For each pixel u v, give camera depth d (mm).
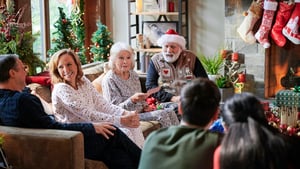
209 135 1879
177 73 4289
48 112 3523
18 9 4949
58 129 2857
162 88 4223
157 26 6301
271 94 6160
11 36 4016
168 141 1908
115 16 6652
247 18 5918
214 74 5863
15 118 2832
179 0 6125
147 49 6266
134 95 3852
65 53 3320
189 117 1940
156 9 6219
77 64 3352
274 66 6098
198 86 1955
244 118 1765
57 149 2736
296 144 1722
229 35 6129
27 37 4145
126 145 3043
